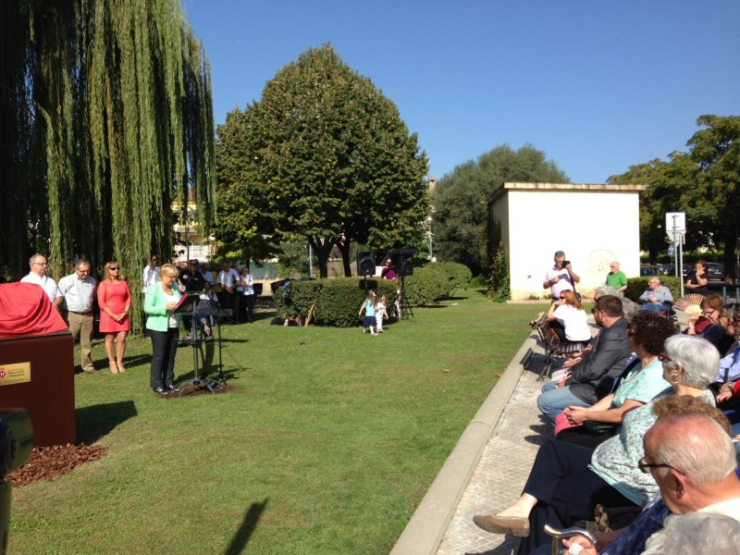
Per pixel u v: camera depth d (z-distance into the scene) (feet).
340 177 88.22
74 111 43.16
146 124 43.88
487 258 108.27
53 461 17.07
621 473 10.75
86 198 44.62
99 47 42.57
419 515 13.62
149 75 43.88
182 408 23.79
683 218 60.29
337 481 16.05
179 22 45.32
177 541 12.72
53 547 12.45
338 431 20.53
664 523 6.08
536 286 91.66
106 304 31.55
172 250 50.93
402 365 33.17
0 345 17.30
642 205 149.18
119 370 32.04
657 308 34.27
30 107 41.42
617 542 7.51
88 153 44.34
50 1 41.96
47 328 18.47
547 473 11.62
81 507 14.40
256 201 89.81
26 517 13.84
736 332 18.13
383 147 88.89
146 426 21.25
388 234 92.94
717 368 10.82
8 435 4.94
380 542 12.73
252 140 91.56
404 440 19.53
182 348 39.99
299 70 96.12
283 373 30.96
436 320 58.95
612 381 17.70
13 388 17.58
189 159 50.67
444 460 17.65
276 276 185.98
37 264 28.96
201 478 16.25
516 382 28.32
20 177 41.04
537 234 91.61
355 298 52.42
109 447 18.90
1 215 41.29
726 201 124.16
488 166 165.48
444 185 170.19
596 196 91.86
